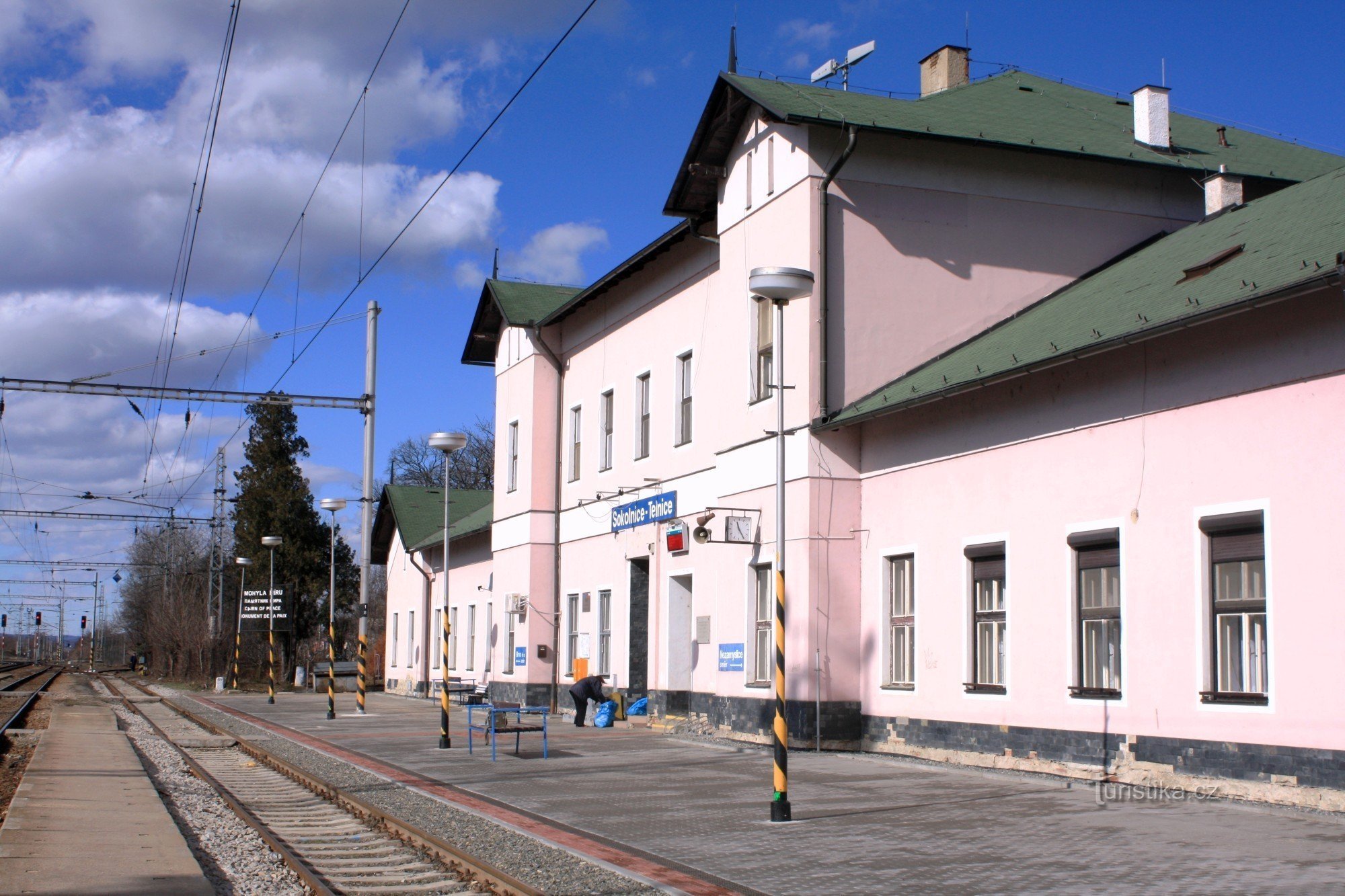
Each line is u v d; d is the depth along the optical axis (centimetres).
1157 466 1375
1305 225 1405
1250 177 2031
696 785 1510
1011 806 1260
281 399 3056
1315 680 1177
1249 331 1270
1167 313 1338
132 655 10106
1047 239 2027
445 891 959
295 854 1115
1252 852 975
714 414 2275
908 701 1781
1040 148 1959
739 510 2059
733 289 2141
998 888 872
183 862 1033
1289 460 1219
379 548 5144
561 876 966
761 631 2070
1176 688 1332
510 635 3334
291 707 3741
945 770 1606
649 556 2602
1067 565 1498
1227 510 1284
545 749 1898
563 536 3145
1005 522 1605
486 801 1408
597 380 2959
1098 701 1438
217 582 6881
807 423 1891
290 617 5206
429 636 4441
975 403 1673
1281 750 1206
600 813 1294
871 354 1916
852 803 1314
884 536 1853
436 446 2142
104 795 1500
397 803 1428
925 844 1052
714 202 2291
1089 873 910
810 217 1906
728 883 920
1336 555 1166
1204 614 1306
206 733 2753
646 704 2603
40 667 10344
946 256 1969
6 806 1501
